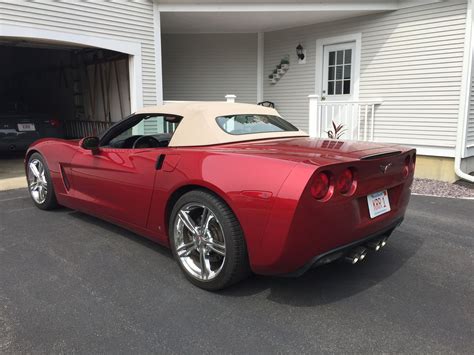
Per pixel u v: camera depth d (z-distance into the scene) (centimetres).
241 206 249
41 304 261
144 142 363
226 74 1030
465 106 689
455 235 411
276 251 239
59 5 671
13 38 654
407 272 319
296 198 229
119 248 358
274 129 355
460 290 289
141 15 776
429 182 707
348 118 845
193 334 231
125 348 217
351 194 250
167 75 1048
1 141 808
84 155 389
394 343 225
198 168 276
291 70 958
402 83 767
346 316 253
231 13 817
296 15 825
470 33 667
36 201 479
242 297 275
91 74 958
